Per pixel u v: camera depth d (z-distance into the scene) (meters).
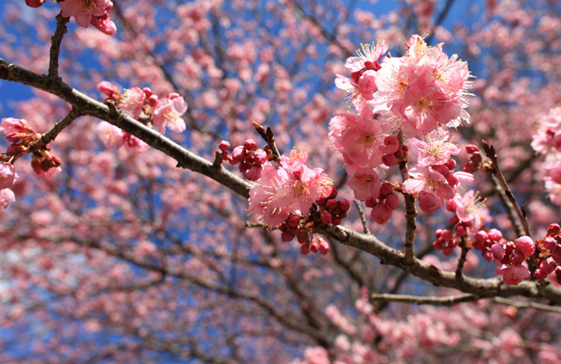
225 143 1.63
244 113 7.73
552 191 2.19
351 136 1.44
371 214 1.49
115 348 8.07
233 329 9.49
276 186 1.45
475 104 9.00
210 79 8.05
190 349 8.03
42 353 8.77
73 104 1.66
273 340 10.23
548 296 2.10
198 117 7.68
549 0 9.54
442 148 1.52
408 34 7.34
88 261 7.49
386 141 1.41
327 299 10.28
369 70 1.40
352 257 7.37
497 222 7.43
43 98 8.09
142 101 1.96
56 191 7.21
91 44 7.55
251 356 10.49
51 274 8.09
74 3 1.58
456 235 1.86
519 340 5.41
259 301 6.95
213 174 1.69
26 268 7.82
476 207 1.90
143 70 7.40
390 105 1.34
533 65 9.83
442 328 6.06
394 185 1.56
